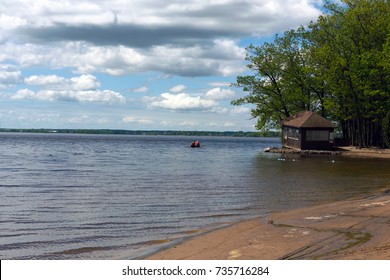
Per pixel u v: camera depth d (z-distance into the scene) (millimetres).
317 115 61531
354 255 10828
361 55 58781
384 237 12797
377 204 18531
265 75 70375
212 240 13125
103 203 20562
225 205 19719
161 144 133125
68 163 48500
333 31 64250
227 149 92688
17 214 17891
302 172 34188
